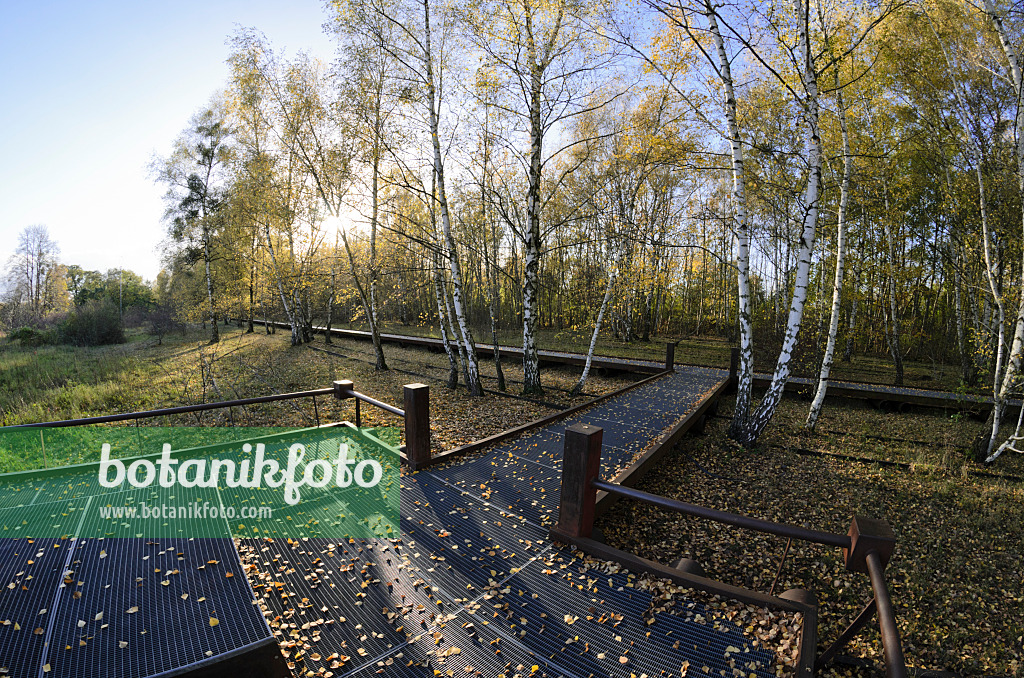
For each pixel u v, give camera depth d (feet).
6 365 49.73
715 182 58.65
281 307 96.12
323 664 7.56
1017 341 23.13
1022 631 12.08
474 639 8.33
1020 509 19.08
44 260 142.82
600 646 8.21
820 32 25.81
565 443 11.53
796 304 23.85
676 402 29.78
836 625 12.18
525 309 34.22
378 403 17.40
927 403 35.06
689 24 24.43
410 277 48.91
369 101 33.22
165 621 8.12
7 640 7.50
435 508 13.34
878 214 42.34
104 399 32.55
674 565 11.07
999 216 30.01
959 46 28.04
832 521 18.22
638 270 34.58
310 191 42.19
